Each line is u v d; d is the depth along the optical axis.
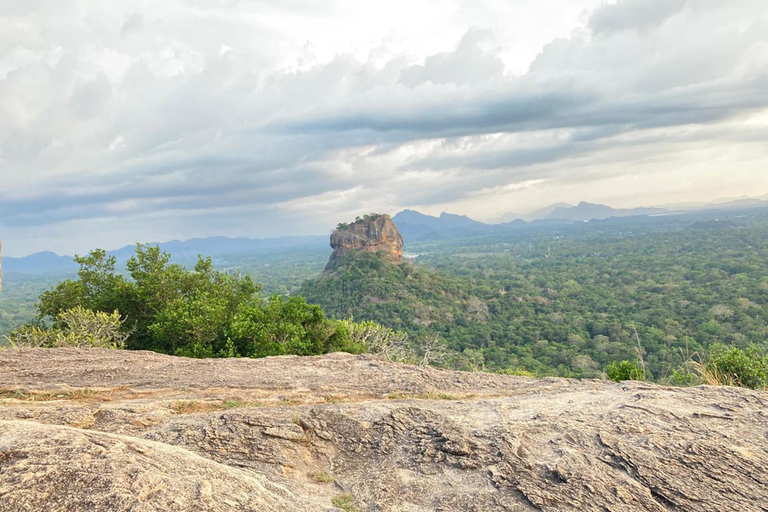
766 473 5.17
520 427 6.39
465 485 5.15
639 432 6.17
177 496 3.35
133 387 8.05
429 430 6.30
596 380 9.80
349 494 4.98
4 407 6.00
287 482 5.00
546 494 4.85
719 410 7.02
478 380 9.67
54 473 3.24
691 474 5.16
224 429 5.86
